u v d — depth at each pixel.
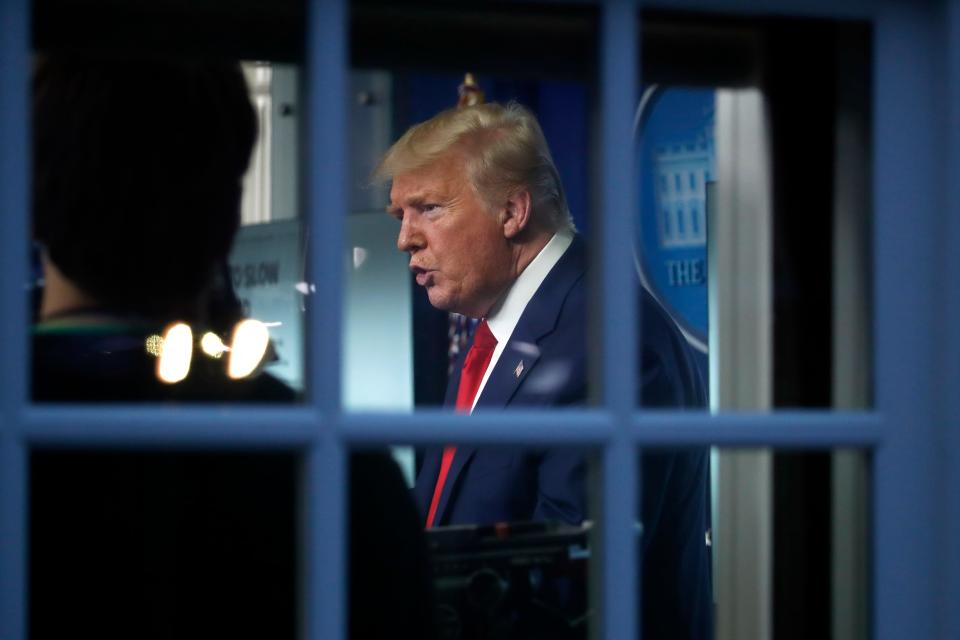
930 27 1.82
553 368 2.98
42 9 1.86
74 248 2.00
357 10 1.93
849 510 2.03
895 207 1.81
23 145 1.59
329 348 1.67
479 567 2.25
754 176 2.17
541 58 2.05
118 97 2.01
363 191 4.60
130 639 1.89
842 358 1.97
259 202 4.91
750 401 2.21
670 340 2.87
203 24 1.93
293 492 1.93
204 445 1.65
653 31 2.04
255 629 1.92
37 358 1.92
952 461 1.78
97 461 1.87
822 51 2.06
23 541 1.60
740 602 2.31
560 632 2.28
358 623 1.98
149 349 1.98
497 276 3.18
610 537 1.74
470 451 2.80
